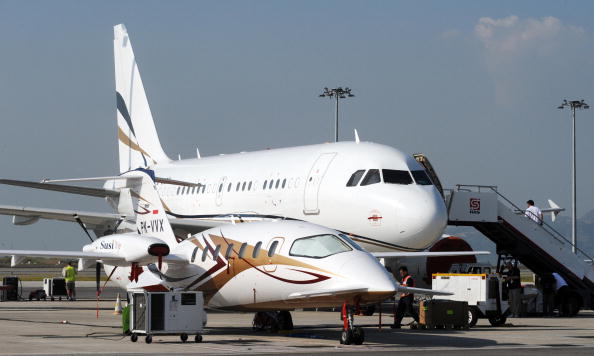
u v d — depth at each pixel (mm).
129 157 64500
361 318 43844
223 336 31734
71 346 27031
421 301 36250
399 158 42938
